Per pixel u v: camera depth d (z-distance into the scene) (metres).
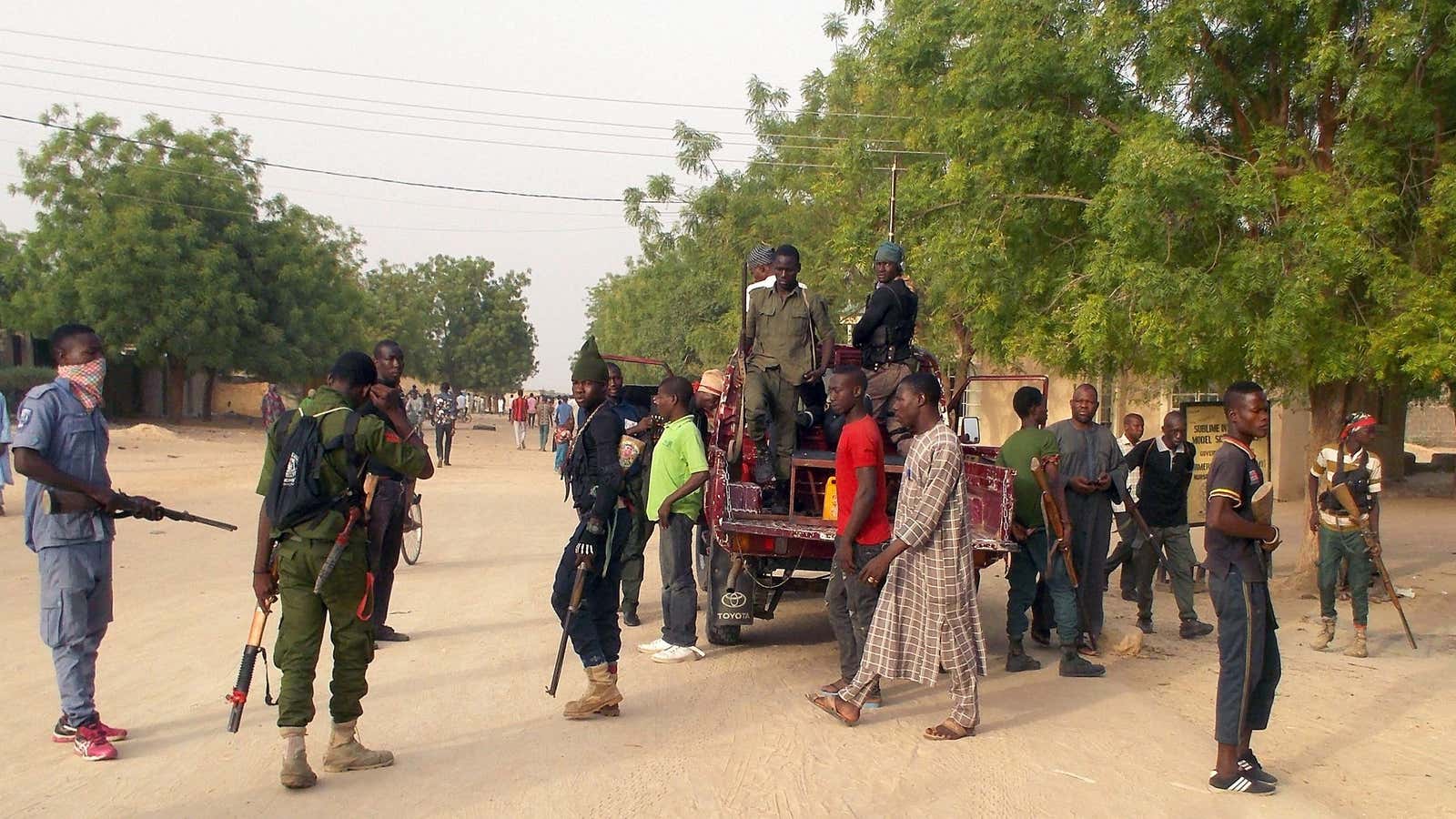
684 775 5.54
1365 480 8.70
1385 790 5.59
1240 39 10.72
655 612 10.05
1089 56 10.58
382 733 6.18
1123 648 8.84
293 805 5.02
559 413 25.70
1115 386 24.03
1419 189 10.10
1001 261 11.34
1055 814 5.12
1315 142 11.01
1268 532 5.51
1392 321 9.45
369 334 57.44
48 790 5.16
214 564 12.02
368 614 5.56
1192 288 9.56
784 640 9.07
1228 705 5.47
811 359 8.90
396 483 8.11
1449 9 9.22
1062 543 7.96
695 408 9.52
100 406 5.95
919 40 12.93
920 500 6.18
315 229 46.78
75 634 5.65
